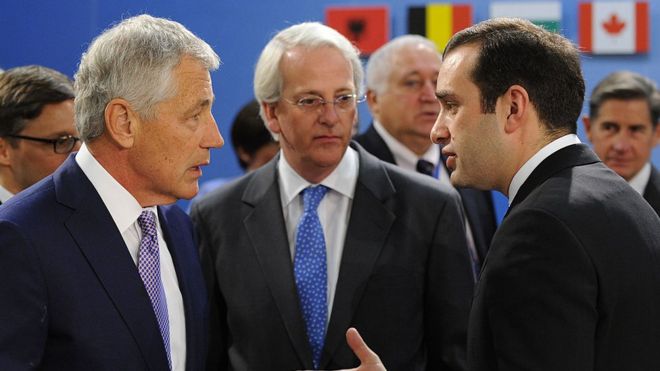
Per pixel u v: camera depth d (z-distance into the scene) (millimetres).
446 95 1942
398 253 2465
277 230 2520
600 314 1711
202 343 2205
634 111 3527
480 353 1791
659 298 1770
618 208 1780
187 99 1974
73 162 2037
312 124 2469
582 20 4828
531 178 1862
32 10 4984
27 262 1855
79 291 1906
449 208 2533
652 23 4805
